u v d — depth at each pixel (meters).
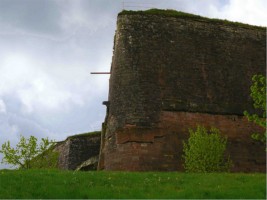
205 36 32.62
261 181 20.31
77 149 42.25
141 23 31.47
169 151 28.47
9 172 23.14
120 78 30.05
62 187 19.64
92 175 21.97
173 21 32.25
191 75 30.92
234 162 29.56
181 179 21.30
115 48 31.55
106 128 30.28
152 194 18.80
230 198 18.28
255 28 34.72
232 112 30.78
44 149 31.78
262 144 30.70
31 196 18.69
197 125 29.62
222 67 32.06
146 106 29.16
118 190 19.30
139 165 27.72
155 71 30.23
